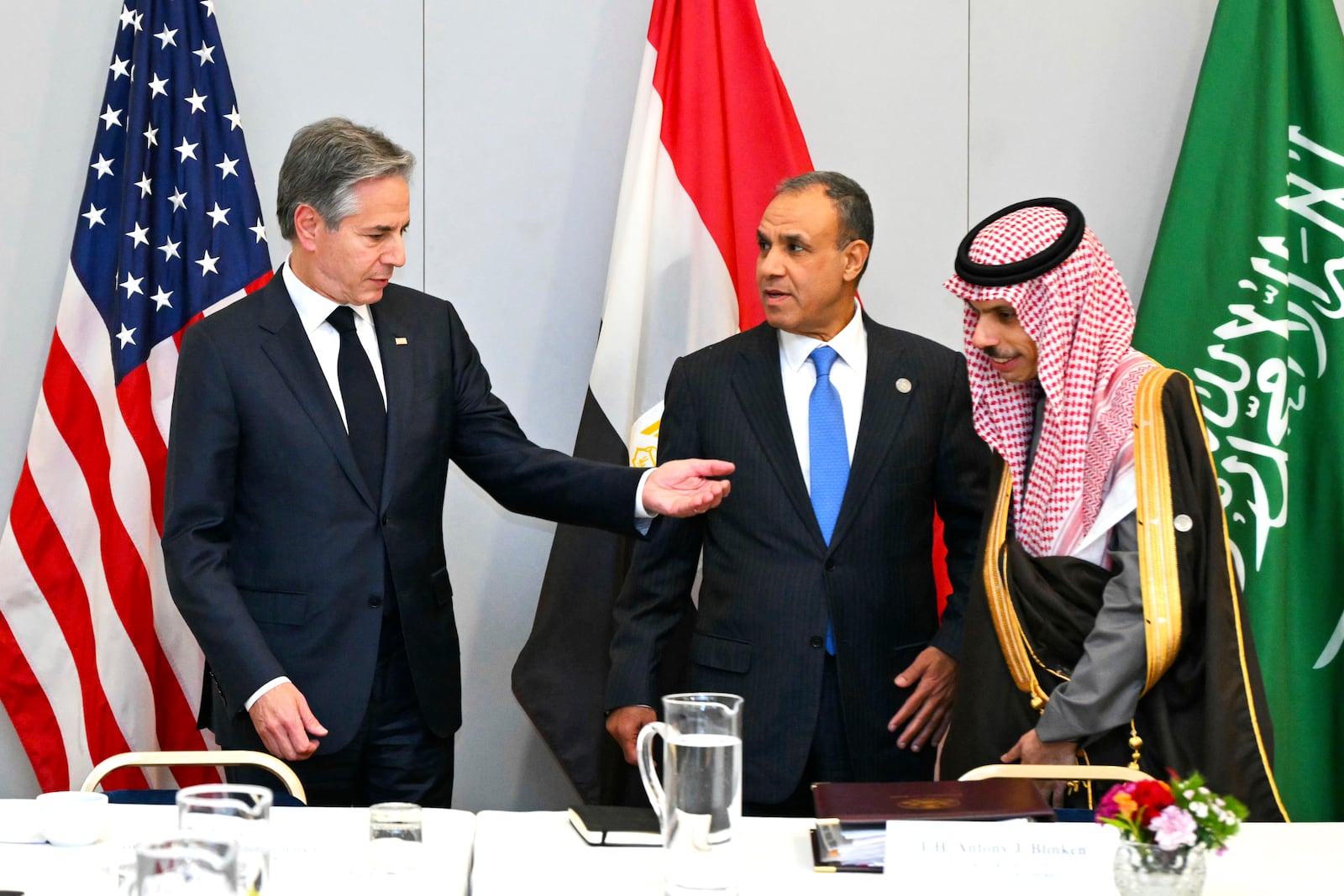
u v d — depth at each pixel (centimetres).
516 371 354
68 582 326
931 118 356
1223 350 322
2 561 324
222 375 257
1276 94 322
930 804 185
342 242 255
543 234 353
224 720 258
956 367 284
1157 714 229
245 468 258
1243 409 321
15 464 342
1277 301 319
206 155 331
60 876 166
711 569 278
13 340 342
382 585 259
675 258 330
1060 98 357
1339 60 323
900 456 273
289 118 346
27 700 324
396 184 257
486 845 184
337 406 262
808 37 354
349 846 178
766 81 330
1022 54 357
